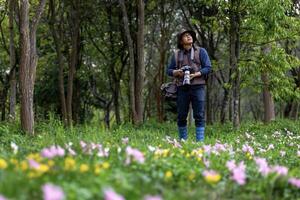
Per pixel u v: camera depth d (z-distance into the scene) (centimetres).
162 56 2248
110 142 629
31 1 1703
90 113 2745
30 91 1002
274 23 1249
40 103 2222
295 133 1431
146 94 2866
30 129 988
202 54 880
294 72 2277
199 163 496
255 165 512
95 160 440
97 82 2403
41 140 687
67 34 1948
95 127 931
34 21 1033
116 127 1252
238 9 1280
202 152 555
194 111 881
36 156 419
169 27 2200
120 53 1975
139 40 1527
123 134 940
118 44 1973
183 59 884
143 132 1045
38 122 1197
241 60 1347
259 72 1385
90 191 314
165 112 2441
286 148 850
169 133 1173
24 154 515
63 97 1620
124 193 328
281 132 1369
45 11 1909
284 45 2011
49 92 2181
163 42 2225
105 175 354
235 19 1312
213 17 1395
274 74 1432
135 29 1856
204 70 868
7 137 825
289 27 1352
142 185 366
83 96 2450
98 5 1828
